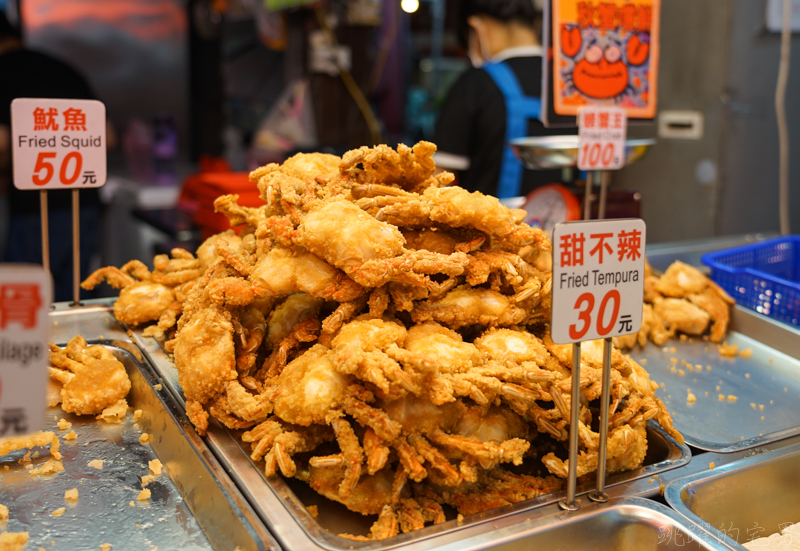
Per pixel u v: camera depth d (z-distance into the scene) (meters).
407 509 0.75
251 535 0.66
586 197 1.35
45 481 0.80
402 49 2.88
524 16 1.91
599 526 0.72
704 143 2.07
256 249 0.96
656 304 1.29
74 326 1.12
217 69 3.29
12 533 0.70
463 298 0.86
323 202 0.87
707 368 1.14
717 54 2.00
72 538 0.72
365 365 0.74
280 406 0.77
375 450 0.73
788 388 1.08
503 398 0.81
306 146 2.51
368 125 2.81
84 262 2.07
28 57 1.95
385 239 0.81
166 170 3.19
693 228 2.14
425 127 3.00
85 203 2.05
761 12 1.98
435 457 0.74
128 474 0.83
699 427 0.95
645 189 2.26
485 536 0.68
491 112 1.89
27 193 1.97
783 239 1.59
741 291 1.37
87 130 1.13
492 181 1.94
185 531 0.74
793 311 1.27
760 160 2.08
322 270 0.83
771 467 0.84
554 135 1.92
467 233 0.91
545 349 0.84
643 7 1.47
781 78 2.02
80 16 3.09
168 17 3.23
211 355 0.83
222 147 3.38
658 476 0.80
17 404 0.58
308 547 0.66
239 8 3.01
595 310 0.71
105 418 0.93
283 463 0.74
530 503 0.73
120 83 3.24
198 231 2.04
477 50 2.08
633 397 0.84
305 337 0.86
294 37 2.88
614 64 1.45
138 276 1.15
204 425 0.82
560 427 0.79
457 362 0.78
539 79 1.91
